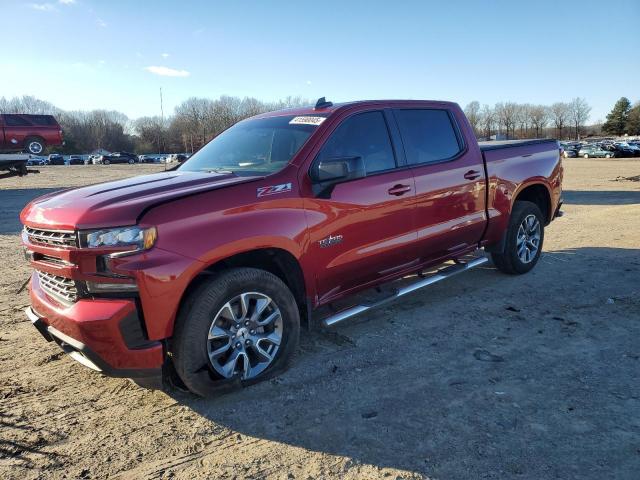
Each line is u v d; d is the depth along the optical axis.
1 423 3.18
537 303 5.11
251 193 3.48
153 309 3.02
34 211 3.45
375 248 4.22
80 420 3.21
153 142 107.56
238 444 2.93
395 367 3.80
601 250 7.36
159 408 3.34
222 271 3.34
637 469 2.60
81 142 105.81
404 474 2.61
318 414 3.19
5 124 25.78
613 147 62.88
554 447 2.79
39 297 3.44
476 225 5.20
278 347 3.64
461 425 3.02
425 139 4.82
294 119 4.39
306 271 3.77
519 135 138.62
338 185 3.95
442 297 5.36
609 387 3.42
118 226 2.98
